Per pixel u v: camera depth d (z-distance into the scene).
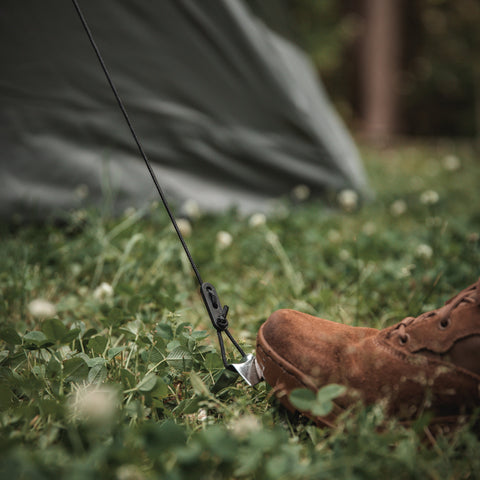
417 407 0.92
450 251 2.13
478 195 3.91
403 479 0.79
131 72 2.68
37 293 1.71
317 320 1.07
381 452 0.80
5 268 1.78
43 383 1.00
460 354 0.91
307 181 3.11
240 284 1.97
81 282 1.80
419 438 0.89
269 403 1.04
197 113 2.84
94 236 2.10
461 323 0.91
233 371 1.06
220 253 2.23
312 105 3.13
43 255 1.95
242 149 2.94
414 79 10.89
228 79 2.86
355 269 1.96
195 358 1.15
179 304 1.62
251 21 2.87
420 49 10.95
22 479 0.70
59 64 2.58
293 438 0.88
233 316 1.62
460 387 0.90
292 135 3.05
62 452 0.78
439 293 1.72
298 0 8.94
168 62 2.73
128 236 2.12
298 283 1.89
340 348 1.00
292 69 3.05
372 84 10.66
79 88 2.62
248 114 2.96
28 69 2.55
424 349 0.93
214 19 2.75
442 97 11.37
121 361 1.17
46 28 2.54
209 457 0.79
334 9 9.48
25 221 2.47
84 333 1.19
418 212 3.20
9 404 0.93
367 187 3.39
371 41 10.51
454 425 0.92
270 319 1.05
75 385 1.01
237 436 0.83
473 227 2.66
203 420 0.95
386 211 3.24
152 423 0.84
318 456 0.81
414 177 4.83
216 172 2.93
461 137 11.27
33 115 2.56
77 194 2.45
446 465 0.82
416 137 11.37
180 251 2.04
